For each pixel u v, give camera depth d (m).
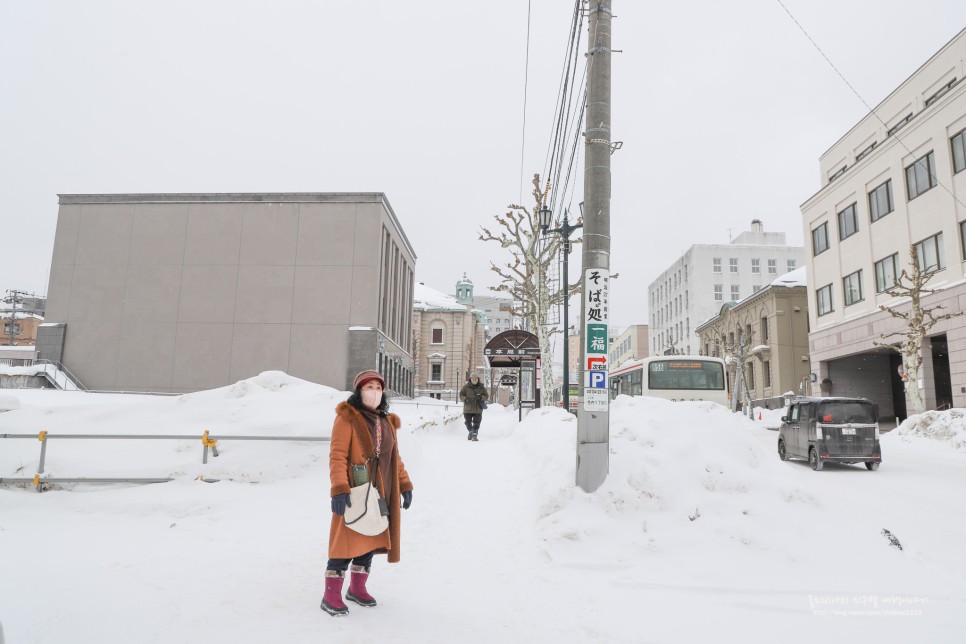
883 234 27.62
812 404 13.11
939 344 26.98
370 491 3.67
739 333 47.88
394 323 46.47
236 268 39.25
